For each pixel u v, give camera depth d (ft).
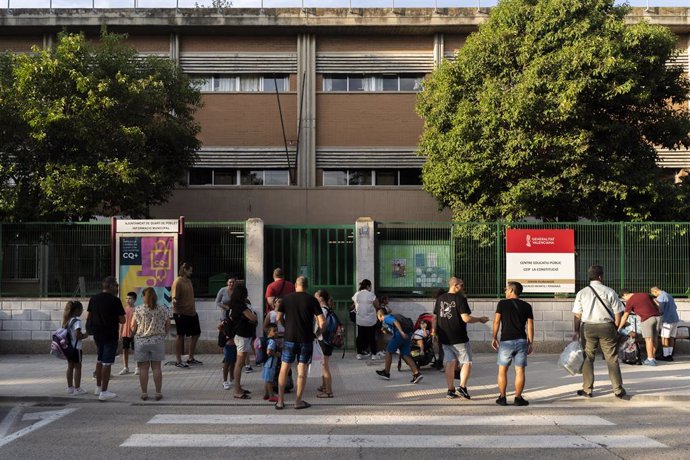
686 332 45.01
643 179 49.21
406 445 22.35
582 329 31.35
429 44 73.67
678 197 49.06
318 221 69.97
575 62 47.26
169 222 44.11
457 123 51.88
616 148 50.75
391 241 46.39
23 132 49.08
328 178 72.90
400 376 37.01
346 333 45.98
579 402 30.50
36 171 50.19
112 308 31.14
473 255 46.16
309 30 72.43
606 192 48.93
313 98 72.43
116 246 44.09
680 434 24.00
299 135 70.79
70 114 49.19
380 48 73.61
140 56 67.72
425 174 59.21
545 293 45.73
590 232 46.29
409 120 72.59
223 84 73.41
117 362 41.45
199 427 25.21
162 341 31.14
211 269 45.57
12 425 25.76
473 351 45.73
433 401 30.48
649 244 46.16
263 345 31.50
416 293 45.93
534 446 22.24
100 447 22.08
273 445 22.34
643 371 38.17
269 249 46.39
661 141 52.65
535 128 48.93
